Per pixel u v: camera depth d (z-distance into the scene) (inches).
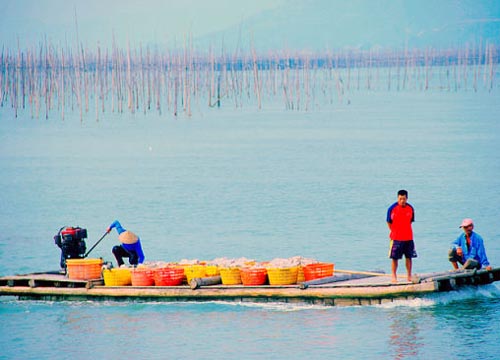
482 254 2856.8
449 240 3956.7
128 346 2461.9
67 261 2992.1
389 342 2413.9
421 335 2464.3
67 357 2395.4
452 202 5054.1
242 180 6338.6
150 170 7175.2
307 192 5629.9
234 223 4534.9
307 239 4060.0
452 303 2728.8
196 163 7647.6
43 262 3668.8
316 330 2529.5
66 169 7406.5
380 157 7765.8
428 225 4345.5
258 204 5152.6
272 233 4229.8
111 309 2827.3
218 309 2765.7
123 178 6648.6
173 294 2851.9
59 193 5851.4
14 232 4394.7
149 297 2874.0
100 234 4338.1
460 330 2496.3
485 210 4751.5
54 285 3006.9
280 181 6225.4
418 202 5093.5
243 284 2851.9
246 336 2501.2
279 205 5098.4
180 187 6008.9
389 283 2721.5
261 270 2834.6
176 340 2497.5
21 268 3563.0
